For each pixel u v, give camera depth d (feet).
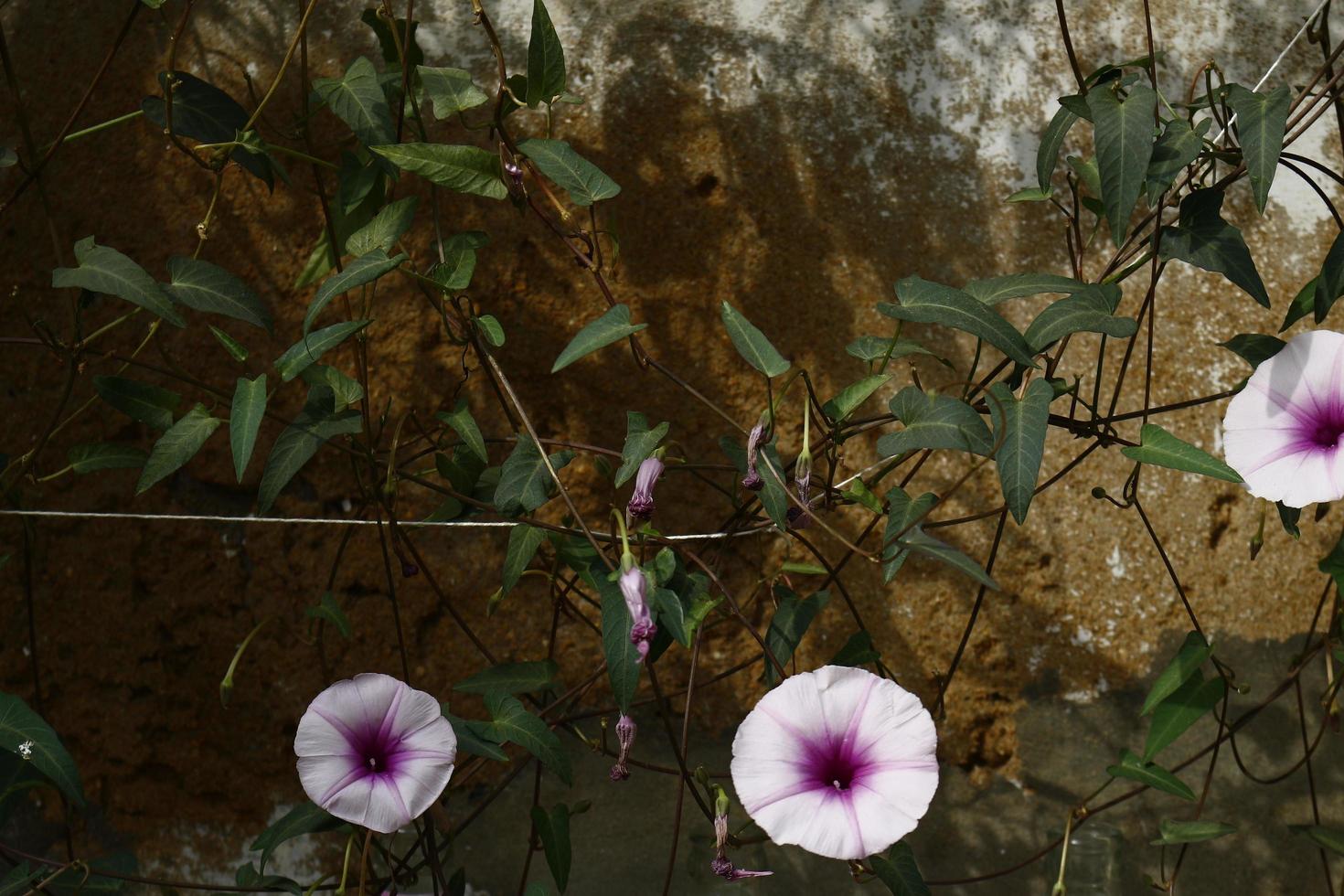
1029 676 3.12
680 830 3.12
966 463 3.12
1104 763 3.12
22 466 2.93
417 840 3.01
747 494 3.06
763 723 2.59
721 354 3.15
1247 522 3.15
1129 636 3.12
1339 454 2.65
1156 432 2.77
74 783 2.68
